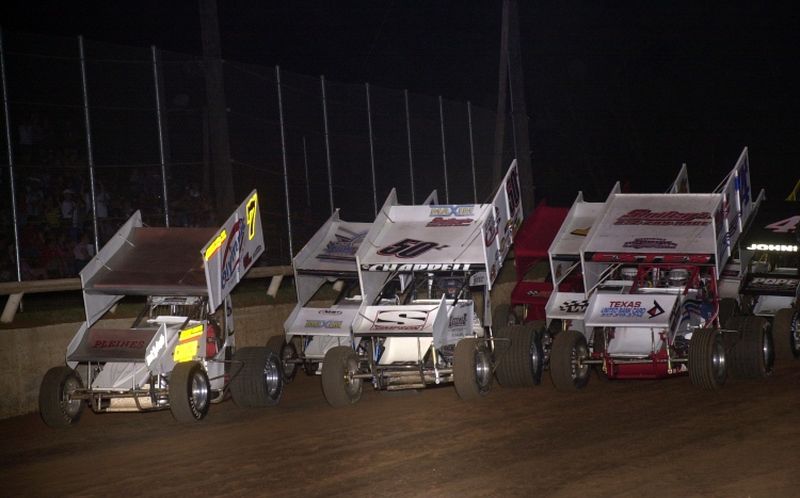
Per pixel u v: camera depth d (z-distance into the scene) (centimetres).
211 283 1100
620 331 1238
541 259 1622
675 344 1225
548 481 752
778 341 1373
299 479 792
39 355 1207
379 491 747
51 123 1728
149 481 811
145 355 1037
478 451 866
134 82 1697
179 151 2036
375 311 1181
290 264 1680
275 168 1827
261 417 1093
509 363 1196
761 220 1559
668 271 1280
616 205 1303
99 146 1792
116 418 1124
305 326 1255
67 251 1538
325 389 1124
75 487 806
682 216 1259
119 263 1146
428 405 1120
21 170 1592
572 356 1174
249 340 1506
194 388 1055
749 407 1023
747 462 784
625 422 970
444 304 1159
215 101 1633
